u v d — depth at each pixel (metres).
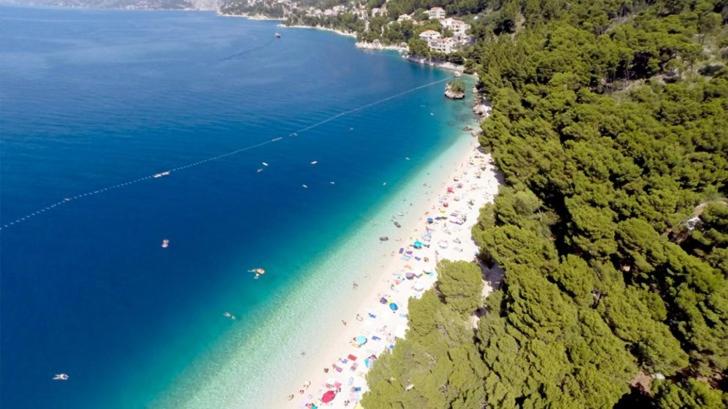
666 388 25.94
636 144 57.19
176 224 61.97
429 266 53.34
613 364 28.31
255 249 57.97
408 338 34.84
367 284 51.41
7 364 40.09
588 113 69.31
